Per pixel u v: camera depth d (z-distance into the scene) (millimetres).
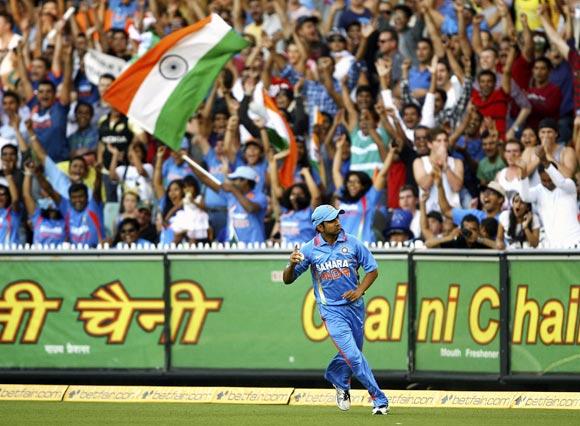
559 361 39531
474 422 33594
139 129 55938
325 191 53656
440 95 54062
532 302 39750
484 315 40094
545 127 46031
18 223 54719
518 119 52906
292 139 51906
